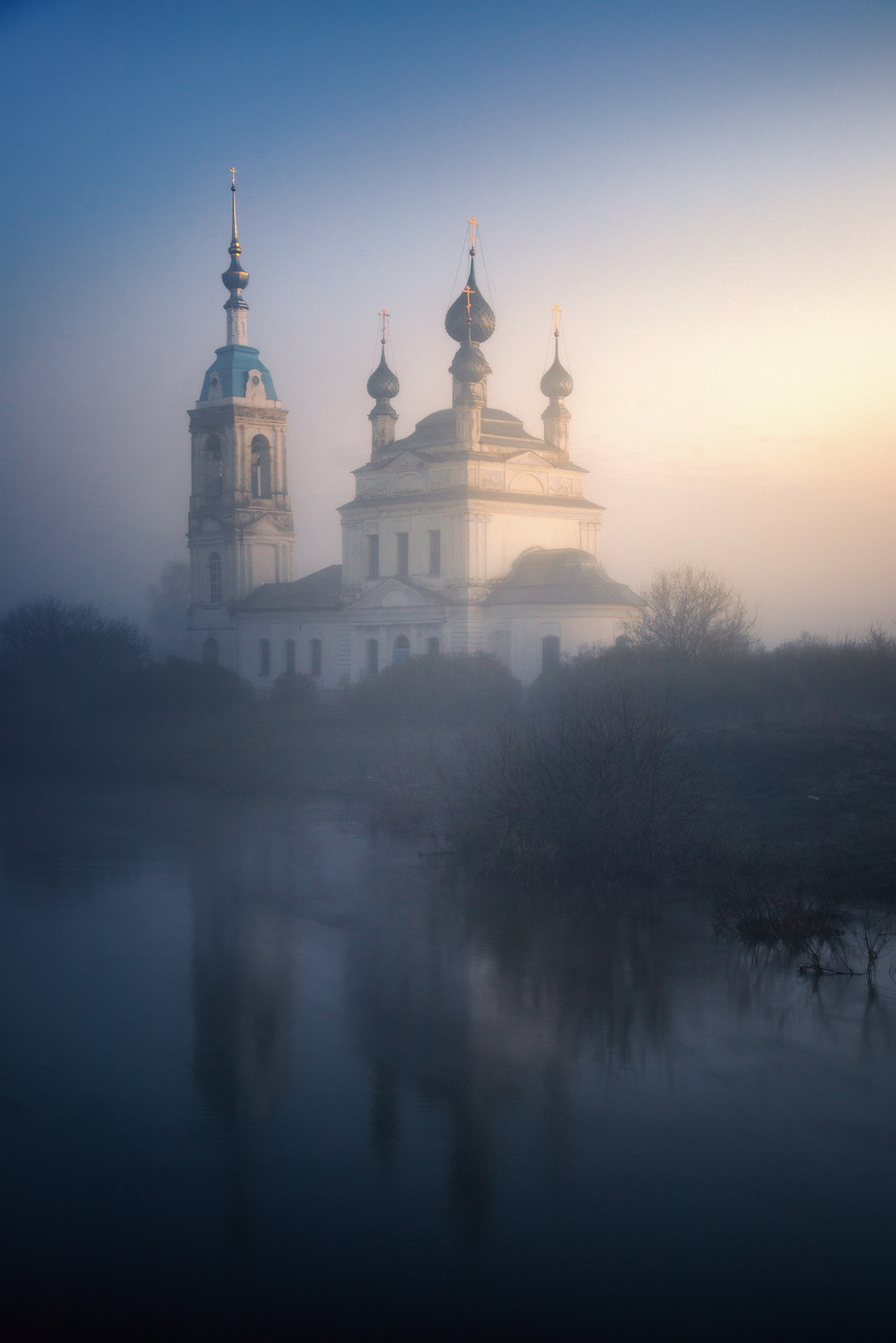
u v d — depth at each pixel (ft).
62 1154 40.24
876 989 56.08
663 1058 48.16
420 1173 38.78
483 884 79.66
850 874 73.05
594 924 68.69
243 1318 31.32
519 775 85.46
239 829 107.24
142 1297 32.22
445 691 173.78
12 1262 33.81
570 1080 46.16
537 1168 38.99
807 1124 41.96
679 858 78.23
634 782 80.28
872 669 134.10
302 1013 54.70
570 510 241.76
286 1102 44.47
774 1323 30.94
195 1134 41.78
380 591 241.14
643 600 215.92
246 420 284.00
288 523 291.79
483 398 235.40
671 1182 38.01
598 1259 33.81
